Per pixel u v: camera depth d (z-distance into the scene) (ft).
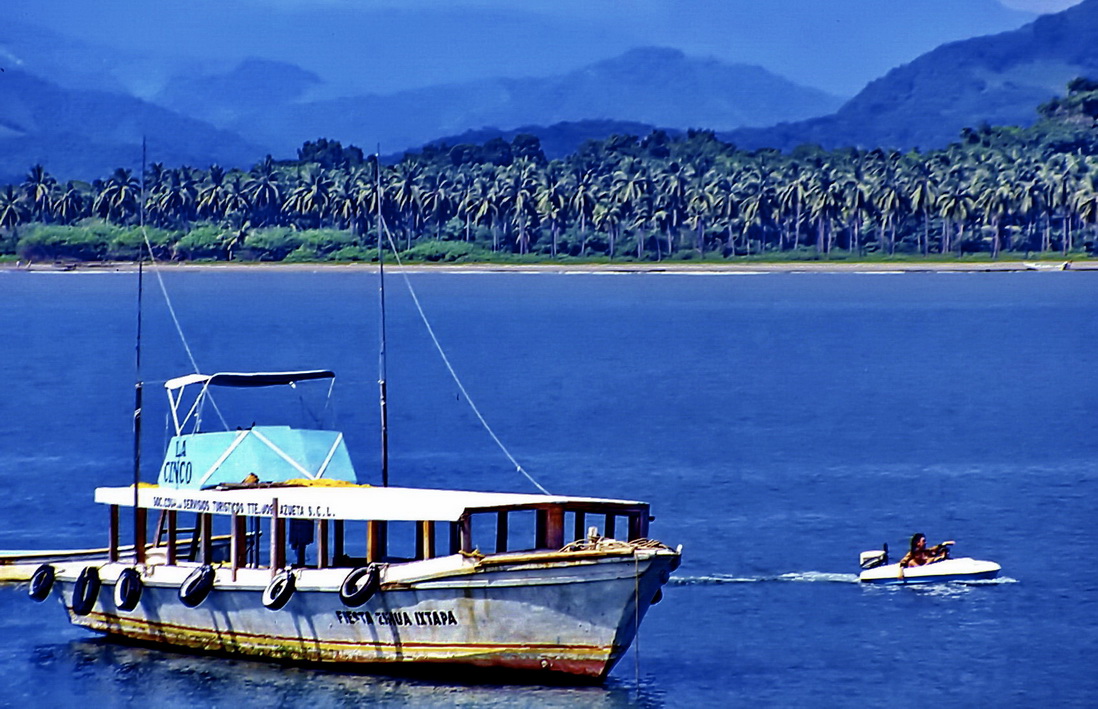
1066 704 648.79
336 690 638.94
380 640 642.63
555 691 632.79
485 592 619.67
